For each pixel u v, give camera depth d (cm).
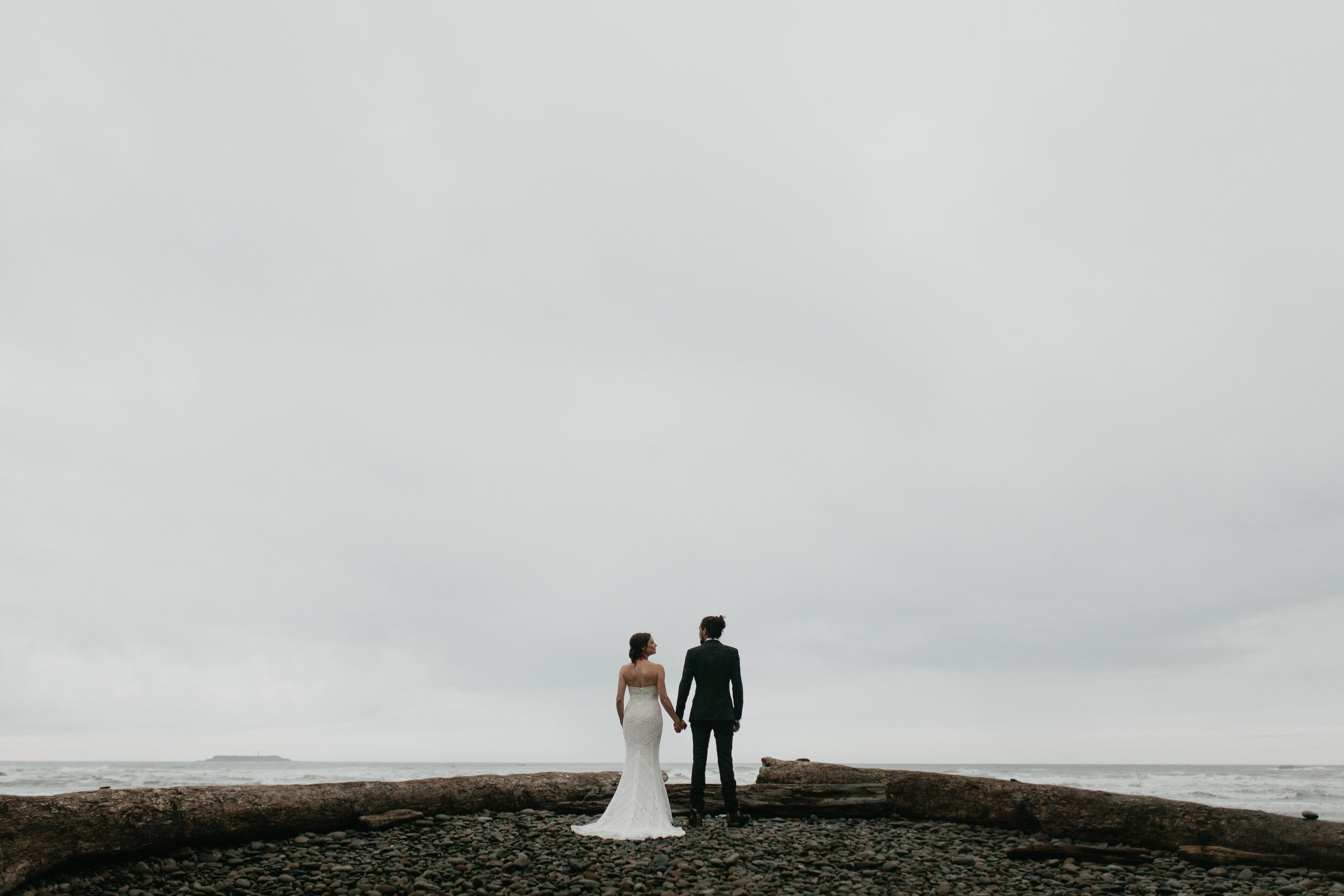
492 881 658
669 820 874
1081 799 908
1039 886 676
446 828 904
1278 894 657
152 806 716
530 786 1096
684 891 618
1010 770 11206
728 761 922
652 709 895
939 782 1048
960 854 810
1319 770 8469
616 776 1183
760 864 711
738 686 952
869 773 1131
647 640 922
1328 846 744
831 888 644
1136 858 784
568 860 723
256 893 629
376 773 8750
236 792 800
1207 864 777
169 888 641
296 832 839
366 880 661
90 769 7112
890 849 813
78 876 651
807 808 1041
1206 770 11119
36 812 632
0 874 585
